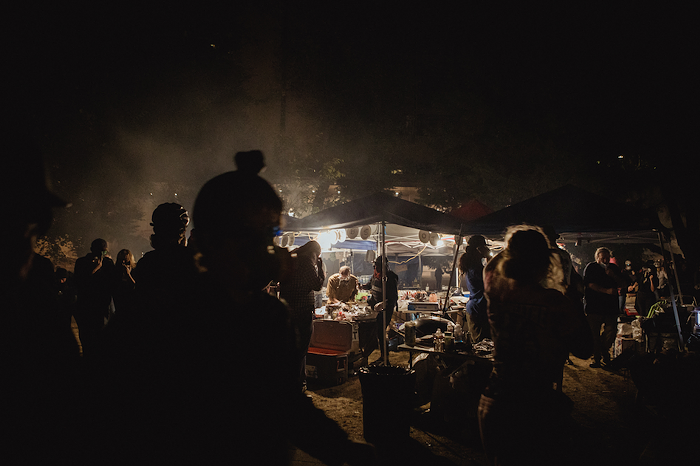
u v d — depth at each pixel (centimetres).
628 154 1262
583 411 526
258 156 120
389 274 759
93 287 521
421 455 409
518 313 227
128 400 95
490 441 226
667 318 633
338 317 725
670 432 400
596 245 1323
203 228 105
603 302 724
